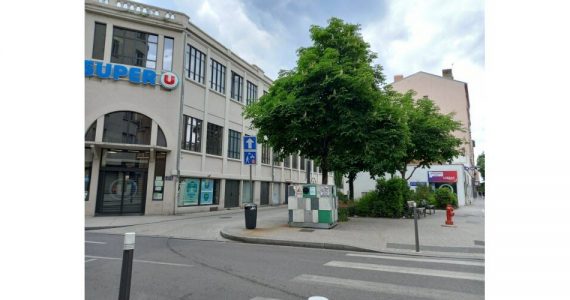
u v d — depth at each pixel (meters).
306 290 5.28
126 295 3.46
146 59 19.11
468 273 6.43
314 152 15.26
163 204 18.55
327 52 12.98
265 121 13.20
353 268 6.76
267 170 30.31
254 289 5.30
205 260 7.42
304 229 12.00
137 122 18.44
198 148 21.33
